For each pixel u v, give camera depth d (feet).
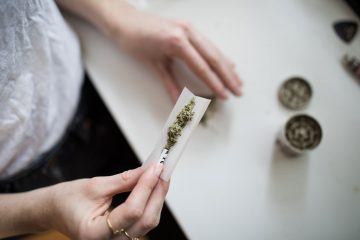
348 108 1.49
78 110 1.60
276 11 1.60
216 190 1.39
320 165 1.42
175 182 1.39
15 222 1.25
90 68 1.54
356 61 1.51
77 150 1.65
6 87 1.18
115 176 1.15
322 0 1.62
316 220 1.37
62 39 1.33
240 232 1.35
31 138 1.36
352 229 1.36
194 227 1.35
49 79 1.31
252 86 1.52
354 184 1.41
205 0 1.62
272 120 1.47
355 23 1.58
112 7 1.52
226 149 1.43
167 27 1.45
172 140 1.09
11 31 1.14
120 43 1.54
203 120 1.46
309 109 1.49
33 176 1.47
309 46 1.56
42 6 1.18
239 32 1.58
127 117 1.48
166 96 1.51
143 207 1.09
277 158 1.42
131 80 1.53
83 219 1.12
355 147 1.45
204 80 1.46
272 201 1.38
